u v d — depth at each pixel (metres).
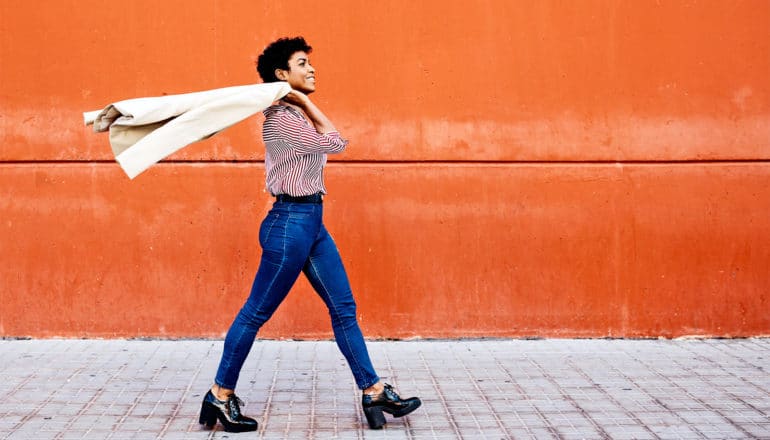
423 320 5.83
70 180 5.73
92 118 3.95
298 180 4.05
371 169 5.78
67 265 5.75
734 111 5.83
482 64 5.78
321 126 4.07
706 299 5.88
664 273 5.86
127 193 5.74
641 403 4.51
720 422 4.20
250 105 3.87
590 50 5.80
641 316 5.87
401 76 5.77
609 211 5.84
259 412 4.39
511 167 5.81
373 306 5.81
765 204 5.86
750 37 5.81
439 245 5.80
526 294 5.84
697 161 5.86
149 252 5.76
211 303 5.80
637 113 5.83
